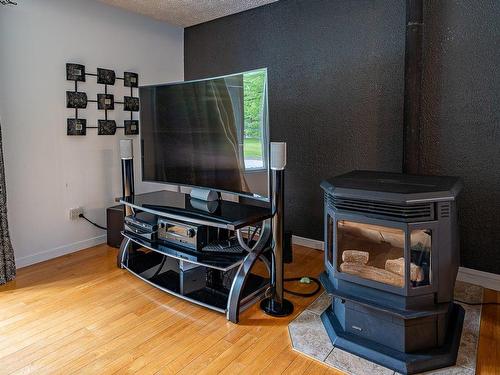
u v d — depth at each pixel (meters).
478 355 1.69
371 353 1.67
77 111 3.04
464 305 2.15
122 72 3.36
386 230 1.65
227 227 1.98
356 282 1.73
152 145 2.76
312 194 3.12
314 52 2.99
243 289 2.06
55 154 2.92
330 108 2.95
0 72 2.54
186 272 2.44
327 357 1.70
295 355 1.72
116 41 3.28
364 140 2.81
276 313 2.08
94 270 2.71
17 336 1.86
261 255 2.20
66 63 2.92
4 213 2.43
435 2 2.37
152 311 2.13
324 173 3.04
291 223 3.28
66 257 2.97
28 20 2.67
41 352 1.73
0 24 2.52
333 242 1.80
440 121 2.43
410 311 1.60
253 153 2.17
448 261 1.61
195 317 2.07
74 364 1.65
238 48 3.48
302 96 3.09
